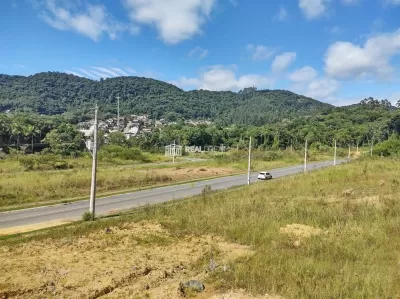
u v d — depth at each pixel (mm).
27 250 14062
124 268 12094
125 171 45000
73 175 37594
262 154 82062
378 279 10031
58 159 57344
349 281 10078
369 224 16391
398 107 162000
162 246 14727
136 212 21656
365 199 22891
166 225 18016
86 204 26203
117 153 72562
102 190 33625
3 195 27094
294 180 35469
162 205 23688
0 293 9945
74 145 72000
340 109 179500
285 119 187625
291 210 19562
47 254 13578
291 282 10195
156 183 39812
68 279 11039
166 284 10859
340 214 18453
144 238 15820
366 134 115938
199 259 12961
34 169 48719
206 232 16641
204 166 60781
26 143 86812
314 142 112438
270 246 14000
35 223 19797
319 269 11062
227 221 17953
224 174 51750
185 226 17641
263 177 45125
